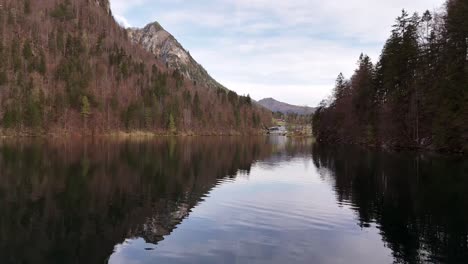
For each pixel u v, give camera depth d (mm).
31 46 195375
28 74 165625
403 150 68812
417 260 16109
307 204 26922
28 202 27016
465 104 53250
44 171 41688
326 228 20906
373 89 93625
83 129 145000
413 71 75188
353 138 101250
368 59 102750
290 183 36438
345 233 19984
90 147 81688
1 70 155125
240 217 23406
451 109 56875
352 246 17969
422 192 29578
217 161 57406
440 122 58625
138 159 57281
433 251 17219
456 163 45062
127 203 27141
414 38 77938
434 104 61312
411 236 19328
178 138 149125
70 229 20875
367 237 19297
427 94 64875
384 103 83875
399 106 74750
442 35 65375
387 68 83000
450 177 35562
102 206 26156
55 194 29859
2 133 117062
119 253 17203
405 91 74438
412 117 69812
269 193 31156
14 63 164375
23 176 37906
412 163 47438
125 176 39625
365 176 39281
